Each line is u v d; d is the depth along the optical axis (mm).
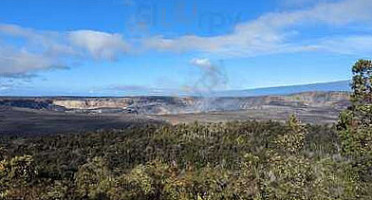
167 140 69000
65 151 61812
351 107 35469
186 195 35375
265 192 34906
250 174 37812
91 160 56688
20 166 33031
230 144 63719
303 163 37250
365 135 33656
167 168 39875
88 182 35688
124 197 33969
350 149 34469
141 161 58750
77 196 32344
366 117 34531
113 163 56906
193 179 37531
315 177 35625
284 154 46781
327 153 47438
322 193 33219
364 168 33938
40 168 37344
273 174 37031
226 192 35688
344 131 35062
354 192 32750
